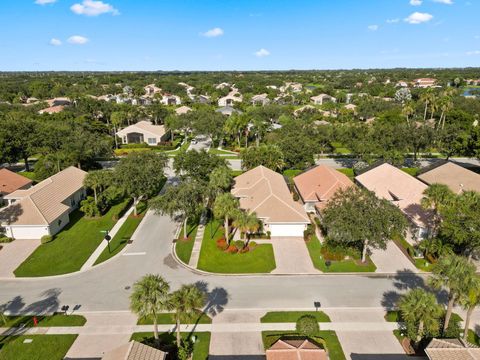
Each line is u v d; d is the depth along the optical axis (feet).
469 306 77.46
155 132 307.78
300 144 209.77
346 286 107.76
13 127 209.97
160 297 74.69
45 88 609.42
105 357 72.95
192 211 130.62
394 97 521.65
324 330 89.15
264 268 117.08
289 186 187.21
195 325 91.15
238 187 166.20
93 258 123.95
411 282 109.91
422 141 213.05
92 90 600.80
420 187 154.61
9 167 237.04
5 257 124.77
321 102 552.82
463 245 115.55
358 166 211.82
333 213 112.57
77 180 176.86
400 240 136.36
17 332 89.15
